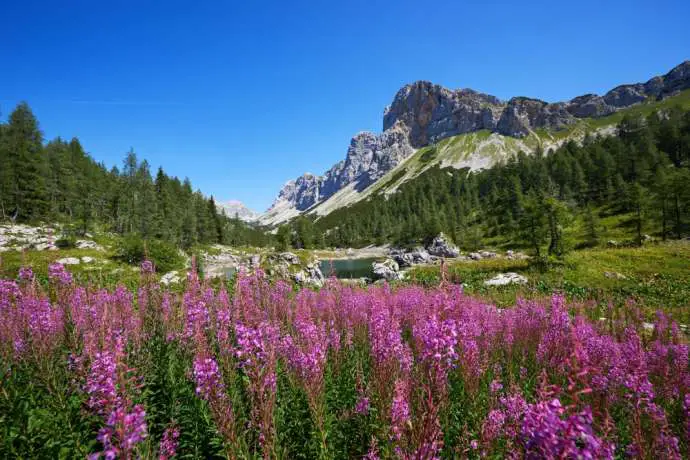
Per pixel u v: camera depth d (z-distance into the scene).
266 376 4.49
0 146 69.44
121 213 85.31
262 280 11.66
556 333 7.45
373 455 4.58
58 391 5.59
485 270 47.22
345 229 166.00
